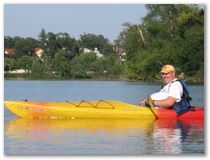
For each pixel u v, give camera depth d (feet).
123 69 200.95
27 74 198.29
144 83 156.04
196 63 162.40
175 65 165.58
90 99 73.67
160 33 179.63
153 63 170.09
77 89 108.68
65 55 213.87
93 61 208.13
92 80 199.31
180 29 173.78
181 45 166.91
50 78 201.87
